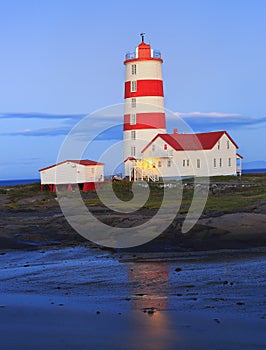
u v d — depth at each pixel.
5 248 24.47
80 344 10.37
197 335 10.79
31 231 28.64
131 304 13.68
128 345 10.27
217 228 24.72
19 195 54.81
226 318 11.95
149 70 64.12
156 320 11.98
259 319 11.80
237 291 14.66
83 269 18.98
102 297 14.62
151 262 19.94
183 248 22.42
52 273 18.39
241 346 10.09
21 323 11.91
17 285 16.53
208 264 18.94
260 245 22.20
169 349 10.04
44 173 58.41
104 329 11.35
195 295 14.45
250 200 38.84
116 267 19.20
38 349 10.10
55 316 12.52
